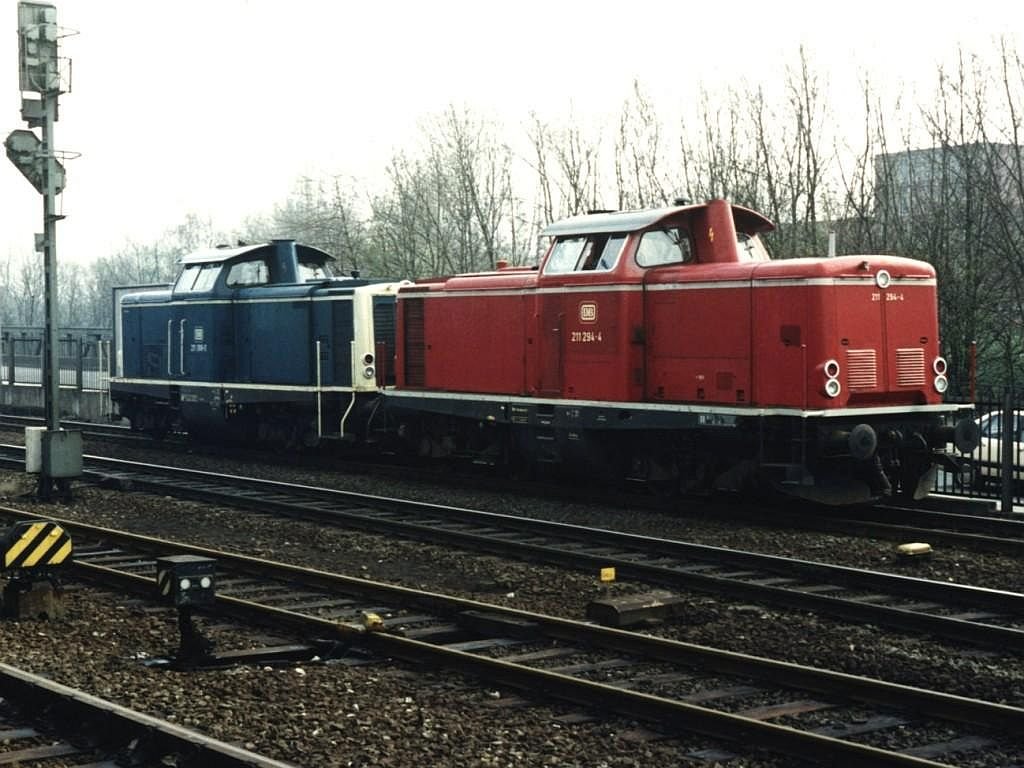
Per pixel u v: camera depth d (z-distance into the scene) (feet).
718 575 40.81
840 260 49.88
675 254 55.31
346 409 73.26
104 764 23.09
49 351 57.98
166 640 32.94
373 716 25.79
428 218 152.46
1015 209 105.09
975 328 96.32
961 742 24.02
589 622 34.83
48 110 56.29
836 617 34.78
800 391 49.32
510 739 24.58
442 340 66.03
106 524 53.36
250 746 23.81
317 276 81.76
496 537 47.73
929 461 52.70
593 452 57.88
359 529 50.62
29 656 30.66
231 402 79.87
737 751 24.03
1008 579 40.19
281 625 34.32
